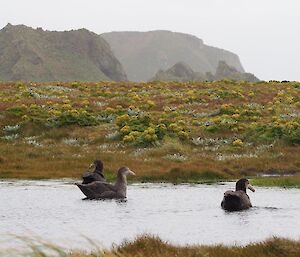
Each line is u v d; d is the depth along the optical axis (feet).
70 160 190.60
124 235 75.41
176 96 301.02
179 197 122.11
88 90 328.90
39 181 155.94
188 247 63.16
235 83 367.45
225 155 203.92
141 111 263.29
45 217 91.20
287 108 278.87
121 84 358.23
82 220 88.63
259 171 183.32
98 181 120.57
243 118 251.60
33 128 234.17
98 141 221.66
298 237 74.79
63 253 52.65
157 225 84.79
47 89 323.57
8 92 305.53
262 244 62.54
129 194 127.75
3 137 224.12
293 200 117.91
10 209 100.07
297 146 213.66
